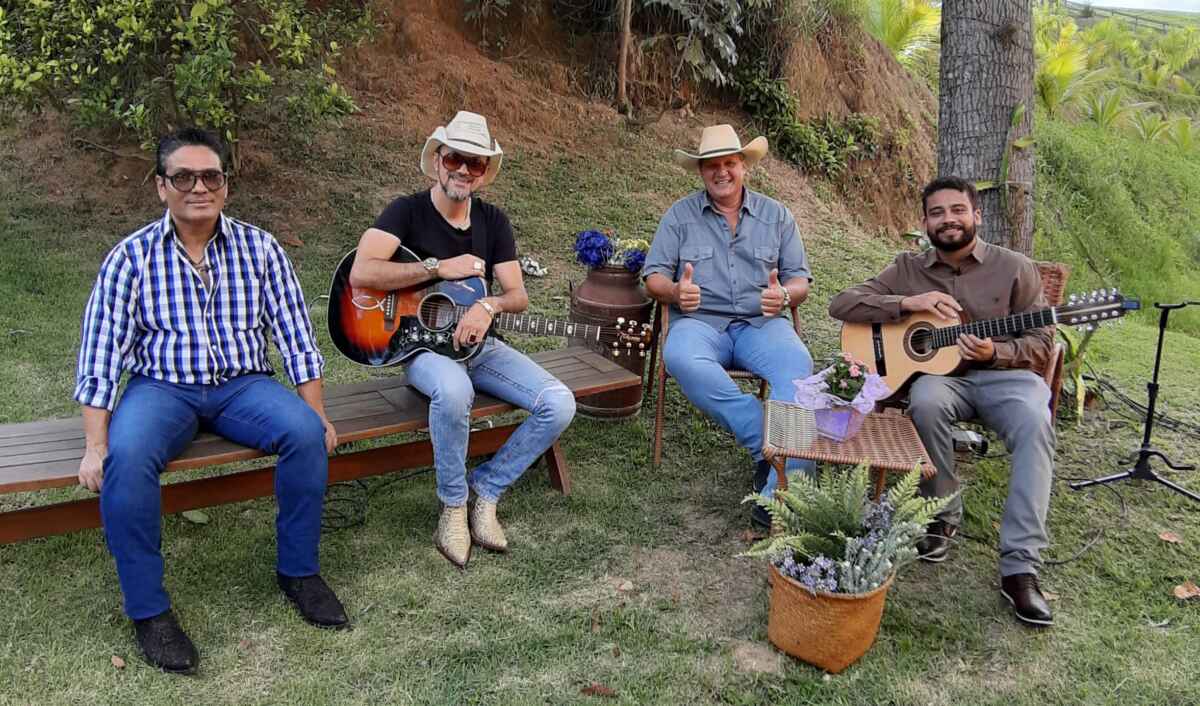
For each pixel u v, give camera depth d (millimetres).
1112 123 15109
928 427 3113
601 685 2449
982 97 4219
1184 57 20953
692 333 3625
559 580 2943
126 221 5754
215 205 2613
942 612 2848
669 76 8484
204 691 2369
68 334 4484
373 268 3039
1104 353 5586
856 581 2436
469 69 7410
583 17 8250
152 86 5059
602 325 4070
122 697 2326
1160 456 3625
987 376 3186
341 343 3191
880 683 2508
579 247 4031
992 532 3342
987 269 3369
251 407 2693
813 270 6617
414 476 3557
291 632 2615
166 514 3006
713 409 3426
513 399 3137
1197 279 11062
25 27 4805
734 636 2699
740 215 3824
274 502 3293
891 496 2580
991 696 2482
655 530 3277
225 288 2727
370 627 2654
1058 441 4113
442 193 3164
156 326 2639
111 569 2832
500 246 3301
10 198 5762
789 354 3484
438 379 2949
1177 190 13570
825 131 9461
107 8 4605
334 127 6676
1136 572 3105
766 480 3393
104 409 2547
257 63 5195
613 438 3975
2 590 2693
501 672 2498
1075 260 9875
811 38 9477
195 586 2783
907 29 11953
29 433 2768
